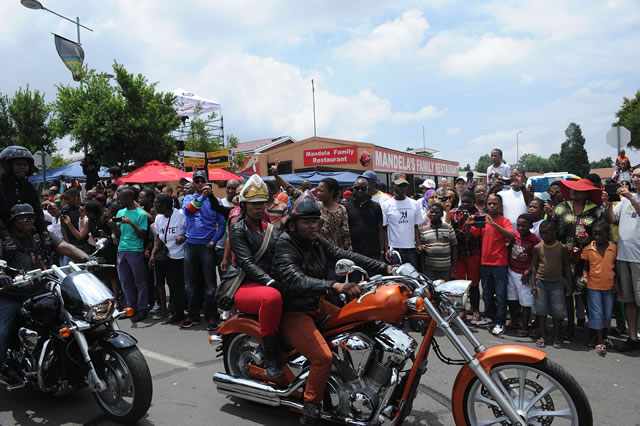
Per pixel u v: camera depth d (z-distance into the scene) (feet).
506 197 21.21
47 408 11.79
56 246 13.78
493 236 17.71
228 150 43.32
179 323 20.10
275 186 18.94
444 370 13.84
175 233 19.75
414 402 11.73
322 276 10.71
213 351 16.10
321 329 10.30
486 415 10.58
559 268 15.70
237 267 11.34
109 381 10.96
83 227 22.18
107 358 11.80
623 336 17.01
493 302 18.39
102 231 22.72
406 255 19.26
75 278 10.97
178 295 20.04
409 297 9.30
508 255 17.67
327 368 9.48
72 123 57.77
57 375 11.30
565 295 16.71
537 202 18.01
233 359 11.94
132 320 20.54
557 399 9.91
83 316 10.57
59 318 11.11
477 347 9.02
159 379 13.62
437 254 18.49
